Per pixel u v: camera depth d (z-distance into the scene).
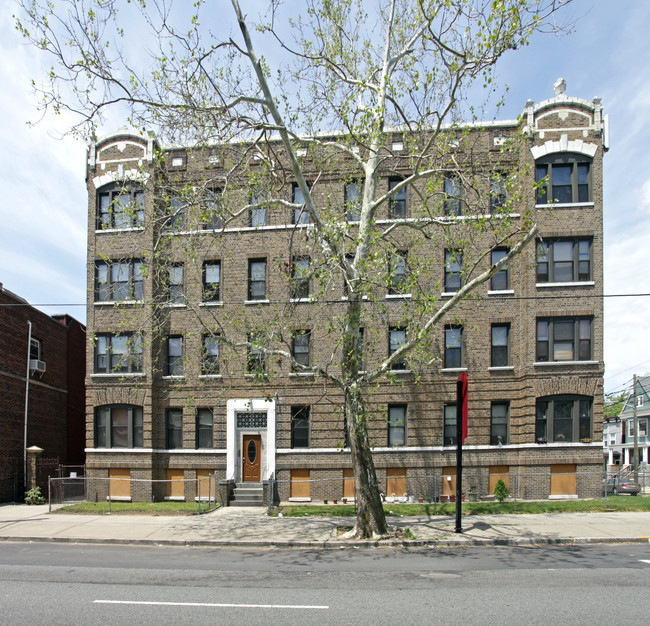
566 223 21.77
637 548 13.44
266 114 15.38
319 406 22.48
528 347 21.56
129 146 24.09
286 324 15.60
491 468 21.81
